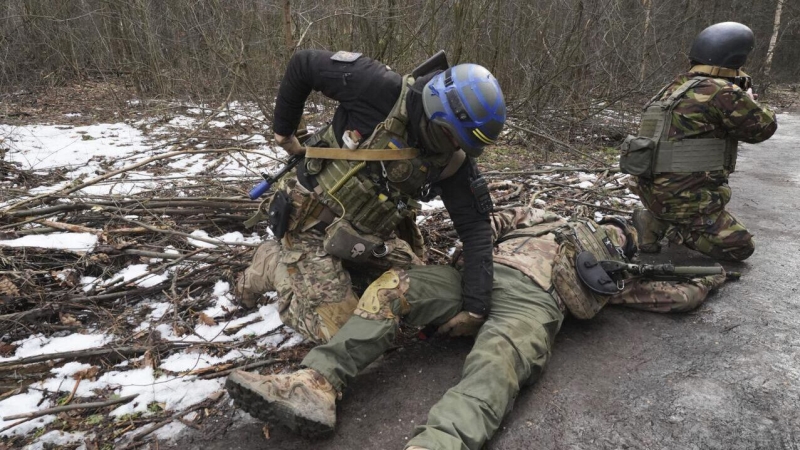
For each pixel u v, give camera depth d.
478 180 2.19
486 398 1.84
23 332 2.42
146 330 2.46
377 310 2.08
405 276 2.22
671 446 1.92
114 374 2.19
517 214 2.83
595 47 7.43
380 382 2.22
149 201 3.54
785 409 2.11
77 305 2.55
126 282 2.77
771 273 3.30
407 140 2.01
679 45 8.93
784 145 7.71
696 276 2.64
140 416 1.98
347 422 2.00
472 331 2.33
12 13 8.56
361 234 2.13
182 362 2.28
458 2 6.39
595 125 7.36
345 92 2.04
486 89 1.83
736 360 2.42
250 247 3.11
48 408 1.93
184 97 8.05
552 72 7.07
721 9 11.60
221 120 6.97
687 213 3.26
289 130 2.25
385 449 1.88
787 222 4.22
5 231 3.11
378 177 2.06
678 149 3.19
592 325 2.71
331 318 2.16
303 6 6.32
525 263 2.41
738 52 3.18
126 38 8.26
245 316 2.63
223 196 3.95
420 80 1.98
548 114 6.99
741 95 3.04
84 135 6.04
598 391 2.21
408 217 2.54
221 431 1.93
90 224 3.42
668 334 2.64
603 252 2.67
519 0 7.32
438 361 2.37
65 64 9.39
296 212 2.18
